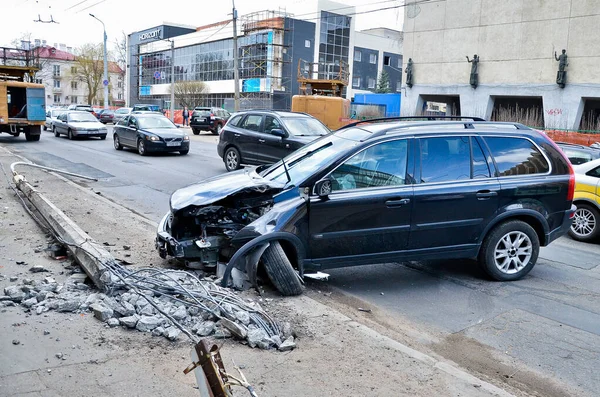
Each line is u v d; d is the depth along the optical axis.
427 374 4.02
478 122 6.73
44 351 4.08
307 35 67.69
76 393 3.50
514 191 6.47
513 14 35.22
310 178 5.91
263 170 7.19
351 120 29.25
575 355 4.75
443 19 38.88
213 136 36.88
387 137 6.19
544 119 34.38
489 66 36.84
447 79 39.22
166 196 12.20
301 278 5.87
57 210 8.12
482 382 3.95
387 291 6.25
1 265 6.21
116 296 5.16
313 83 34.03
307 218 5.79
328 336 4.64
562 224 6.82
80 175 14.65
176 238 6.30
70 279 5.70
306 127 14.30
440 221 6.23
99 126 28.00
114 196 12.04
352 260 6.04
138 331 4.52
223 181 6.49
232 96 70.62
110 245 7.37
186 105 74.12
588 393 4.13
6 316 4.70
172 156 20.70
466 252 6.45
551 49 33.72
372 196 5.96
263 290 5.77
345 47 72.56
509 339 5.04
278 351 4.32
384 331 5.10
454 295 6.17
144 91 90.06
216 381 2.40
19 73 27.02
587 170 9.28
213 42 73.25
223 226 6.03
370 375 3.96
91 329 4.51
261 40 65.06
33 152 20.89
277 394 3.63
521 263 6.70
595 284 6.72
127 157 19.98
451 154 6.37
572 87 32.97
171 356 4.10
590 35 32.03
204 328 4.52
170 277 5.50
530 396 4.05
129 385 3.64
